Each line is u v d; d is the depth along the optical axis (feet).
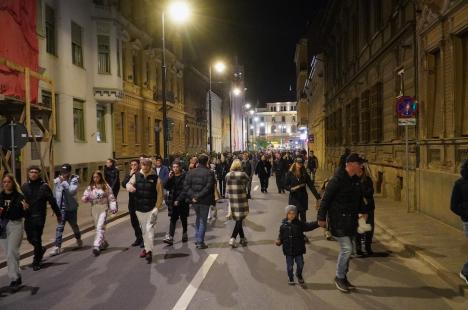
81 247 36.19
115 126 98.07
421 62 48.44
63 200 34.83
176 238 38.83
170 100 138.10
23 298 23.48
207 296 22.76
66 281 26.40
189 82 179.01
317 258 30.68
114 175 49.26
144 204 31.07
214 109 245.65
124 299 22.62
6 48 53.31
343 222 22.94
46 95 69.56
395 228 39.14
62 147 73.87
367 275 26.32
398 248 33.22
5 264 30.66
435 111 46.44
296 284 24.58
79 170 80.53
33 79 59.57
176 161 37.01
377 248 33.37
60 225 34.35
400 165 57.06
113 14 89.76
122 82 95.91
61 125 73.87
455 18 39.40
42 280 26.78
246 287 24.20
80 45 83.56
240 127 390.83
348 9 97.09
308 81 208.64
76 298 23.11
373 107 73.10
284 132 517.96
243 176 35.09
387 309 20.70
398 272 26.99
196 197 33.96
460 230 37.76
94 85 87.71
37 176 29.71
